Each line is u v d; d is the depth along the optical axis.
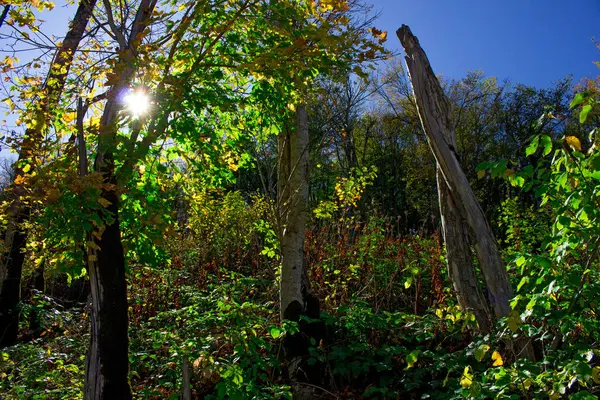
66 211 3.50
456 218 5.71
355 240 9.26
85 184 3.31
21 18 4.29
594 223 3.09
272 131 5.86
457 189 5.59
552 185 3.32
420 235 10.23
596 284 3.27
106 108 3.88
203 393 4.67
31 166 3.92
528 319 4.13
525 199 19.44
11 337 6.67
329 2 4.10
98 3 5.09
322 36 3.92
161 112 4.07
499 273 5.34
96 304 3.64
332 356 5.11
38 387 4.29
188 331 4.94
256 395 3.93
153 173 4.83
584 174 3.12
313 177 14.33
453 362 4.40
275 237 7.24
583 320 3.18
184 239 10.56
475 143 28.12
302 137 6.09
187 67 4.51
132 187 4.19
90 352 3.60
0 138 3.77
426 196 28.05
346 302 6.82
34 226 5.08
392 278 7.09
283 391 4.12
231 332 4.32
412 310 6.73
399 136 30.97
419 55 5.86
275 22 4.57
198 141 4.77
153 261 4.72
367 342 5.60
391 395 4.63
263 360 4.41
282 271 5.86
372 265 7.56
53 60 4.70
